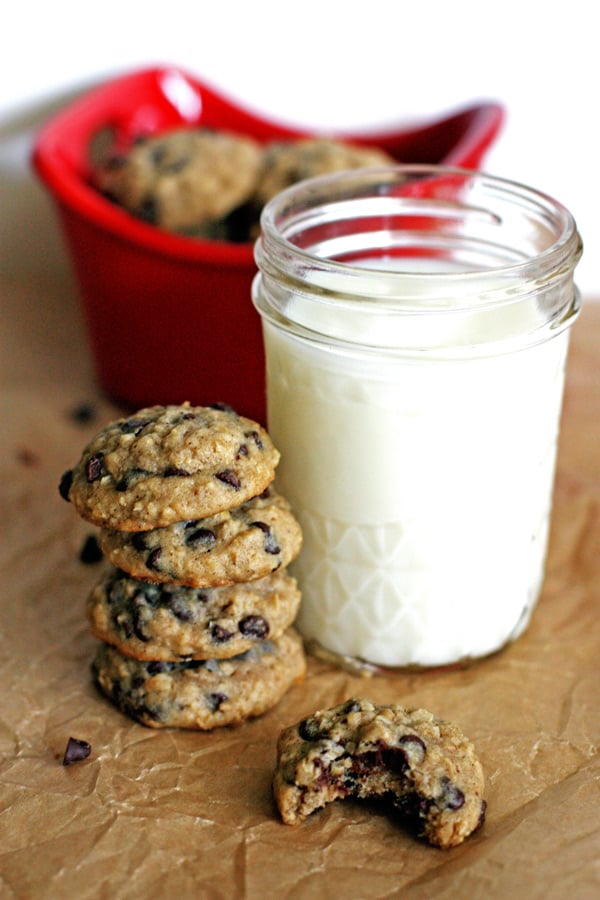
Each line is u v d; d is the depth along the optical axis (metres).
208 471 0.38
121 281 0.51
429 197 0.43
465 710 0.41
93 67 0.60
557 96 0.58
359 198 0.43
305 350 0.39
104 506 0.38
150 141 0.56
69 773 0.39
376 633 0.42
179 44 0.59
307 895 0.36
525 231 0.42
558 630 0.44
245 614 0.39
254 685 0.40
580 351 0.58
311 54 0.59
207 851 0.37
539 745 0.40
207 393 0.52
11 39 0.59
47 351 0.59
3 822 0.38
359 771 0.38
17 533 0.47
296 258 0.38
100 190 0.55
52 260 0.65
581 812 0.38
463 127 0.57
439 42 0.58
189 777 0.39
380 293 0.38
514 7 0.57
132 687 0.40
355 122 0.60
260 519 0.39
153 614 0.39
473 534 0.40
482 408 0.39
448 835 0.37
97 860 0.37
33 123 0.61
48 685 0.42
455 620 0.41
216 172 0.53
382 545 0.40
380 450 0.39
